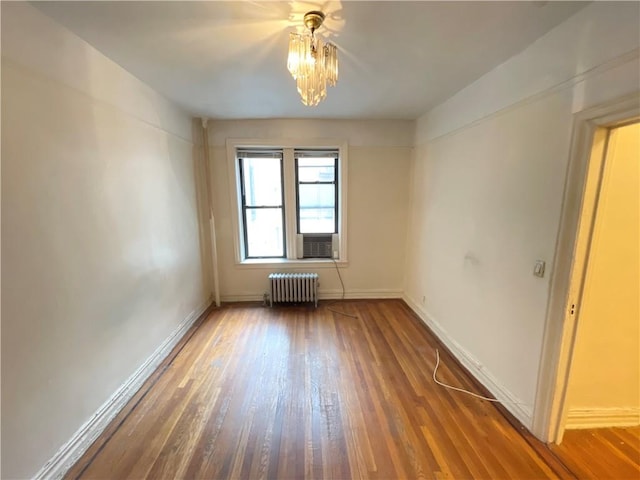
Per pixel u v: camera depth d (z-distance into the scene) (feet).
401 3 4.75
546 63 5.65
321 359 9.10
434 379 8.11
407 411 6.88
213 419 6.63
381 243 13.79
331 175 13.69
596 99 4.69
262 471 5.40
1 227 4.26
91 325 6.05
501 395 7.09
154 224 8.66
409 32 5.66
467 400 7.25
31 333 4.73
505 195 6.91
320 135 12.67
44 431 4.97
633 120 4.38
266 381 8.02
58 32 5.25
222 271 13.60
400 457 5.67
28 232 4.68
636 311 5.94
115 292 6.84
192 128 11.73
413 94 9.29
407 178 13.30
